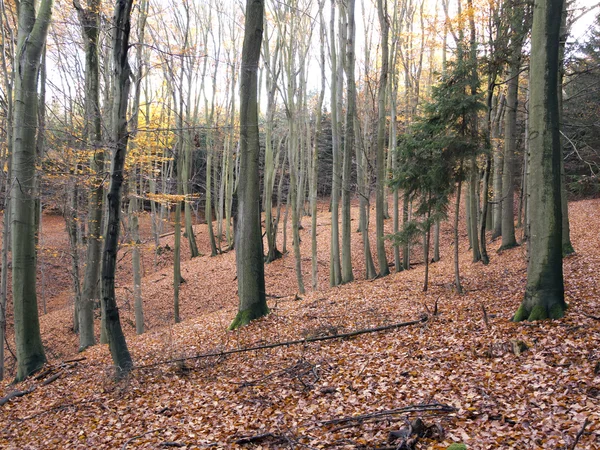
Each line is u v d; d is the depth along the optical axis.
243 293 11.75
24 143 10.29
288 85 20.78
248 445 5.29
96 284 14.30
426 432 4.60
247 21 11.06
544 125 7.23
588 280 9.66
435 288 13.27
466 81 10.98
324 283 22.58
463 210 26.69
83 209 14.15
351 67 16.84
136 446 5.84
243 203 11.66
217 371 8.51
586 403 4.62
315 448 4.80
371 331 8.92
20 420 7.99
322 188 45.94
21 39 10.18
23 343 10.70
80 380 9.56
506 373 5.79
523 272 12.56
